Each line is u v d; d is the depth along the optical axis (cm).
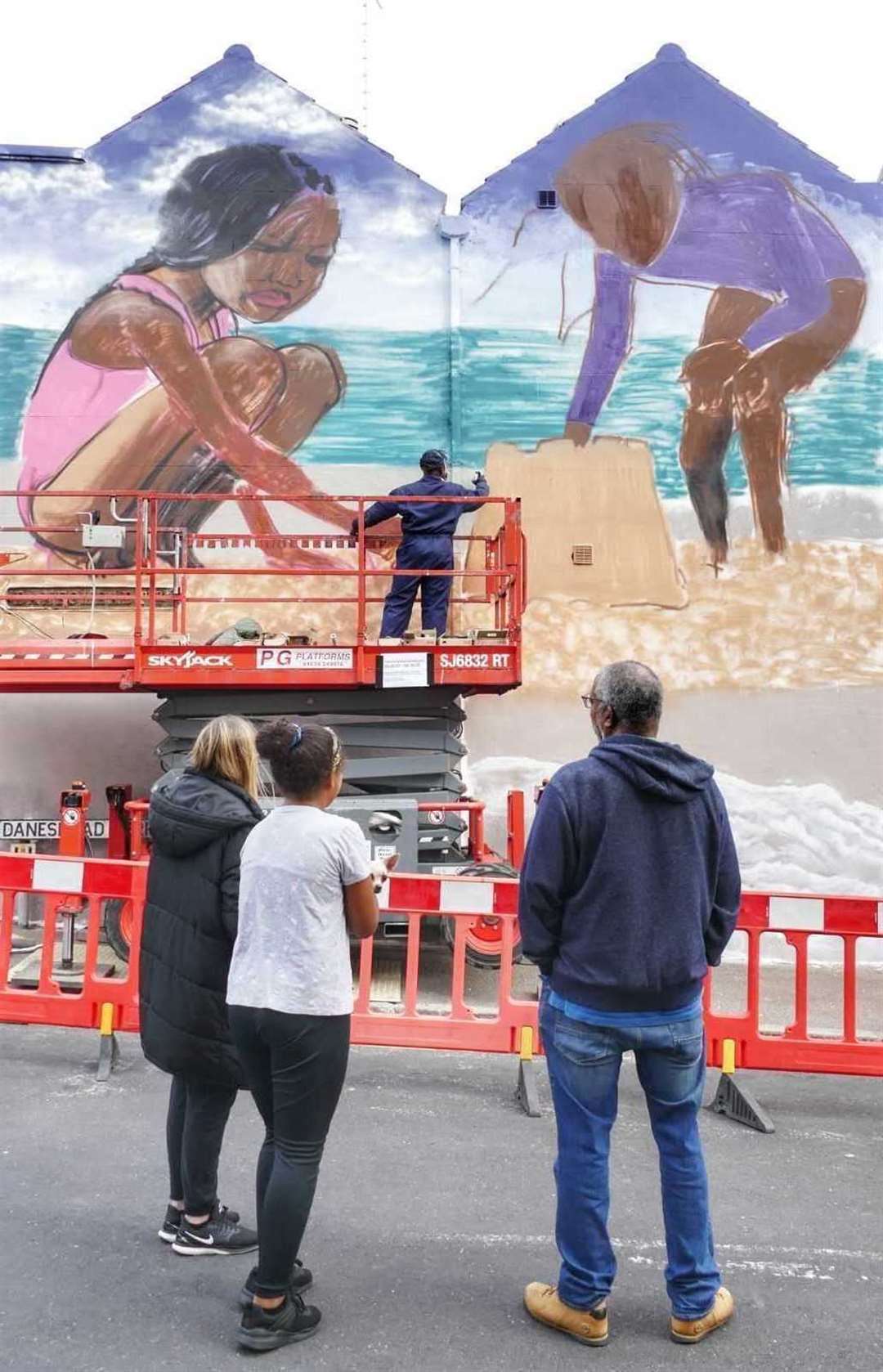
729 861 325
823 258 979
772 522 973
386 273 973
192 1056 341
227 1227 367
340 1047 309
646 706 321
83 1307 332
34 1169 434
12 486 947
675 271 977
